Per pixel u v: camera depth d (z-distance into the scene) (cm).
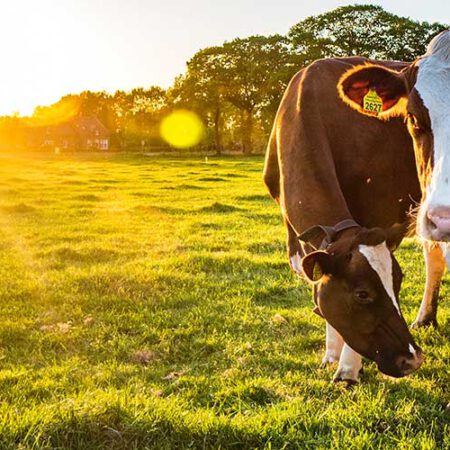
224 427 423
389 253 425
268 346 627
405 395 495
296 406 463
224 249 1134
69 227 1396
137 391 510
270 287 839
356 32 6175
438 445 420
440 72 432
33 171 3631
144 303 780
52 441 400
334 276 427
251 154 7256
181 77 7531
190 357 614
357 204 552
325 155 501
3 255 1080
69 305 770
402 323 421
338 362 571
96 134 11288
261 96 7025
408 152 559
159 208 1736
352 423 438
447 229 369
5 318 726
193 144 8650
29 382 541
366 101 487
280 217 1574
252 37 7188
